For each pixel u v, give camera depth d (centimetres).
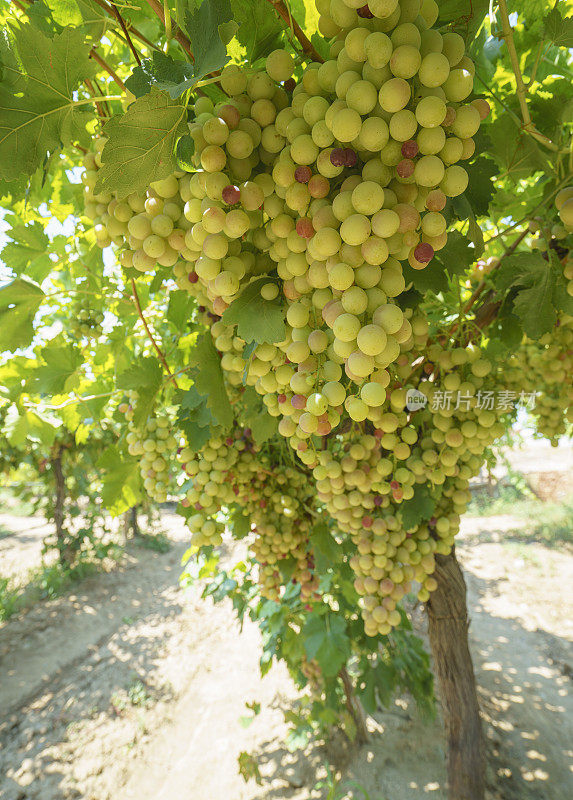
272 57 101
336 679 540
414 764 537
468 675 337
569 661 739
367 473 177
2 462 957
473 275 270
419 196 91
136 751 620
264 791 538
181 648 850
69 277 292
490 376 220
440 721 602
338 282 84
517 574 1083
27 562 1233
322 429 96
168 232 115
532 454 1961
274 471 256
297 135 94
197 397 196
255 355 122
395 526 212
